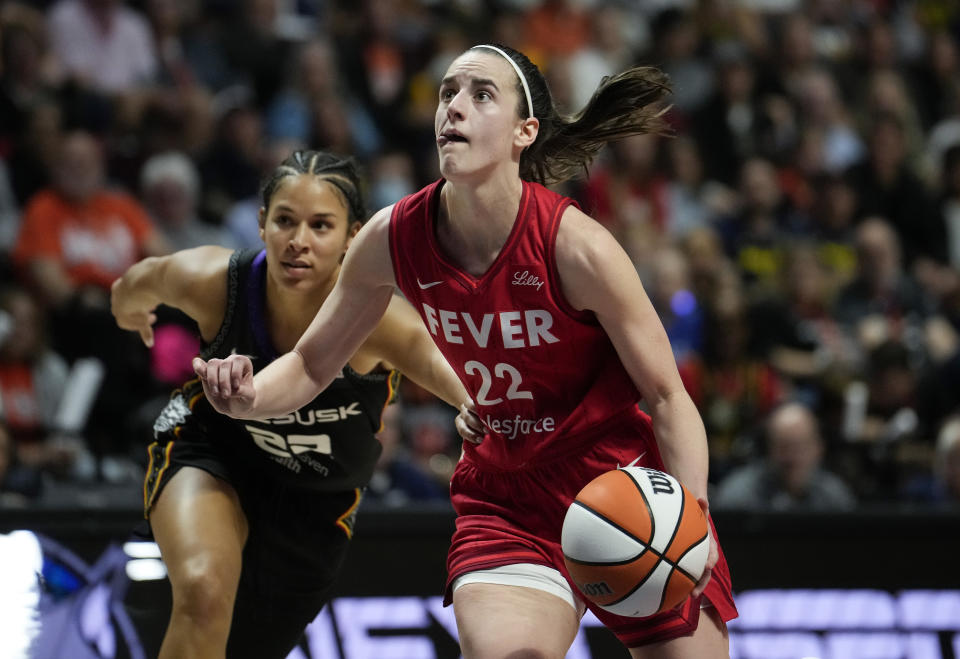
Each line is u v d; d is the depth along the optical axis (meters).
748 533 9.39
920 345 14.41
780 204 18.56
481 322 5.62
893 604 9.43
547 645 5.46
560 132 5.99
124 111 15.88
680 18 20.66
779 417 11.18
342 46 18.62
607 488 5.35
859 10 24.14
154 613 8.48
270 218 6.49
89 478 10.23
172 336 11.65
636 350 5.52
